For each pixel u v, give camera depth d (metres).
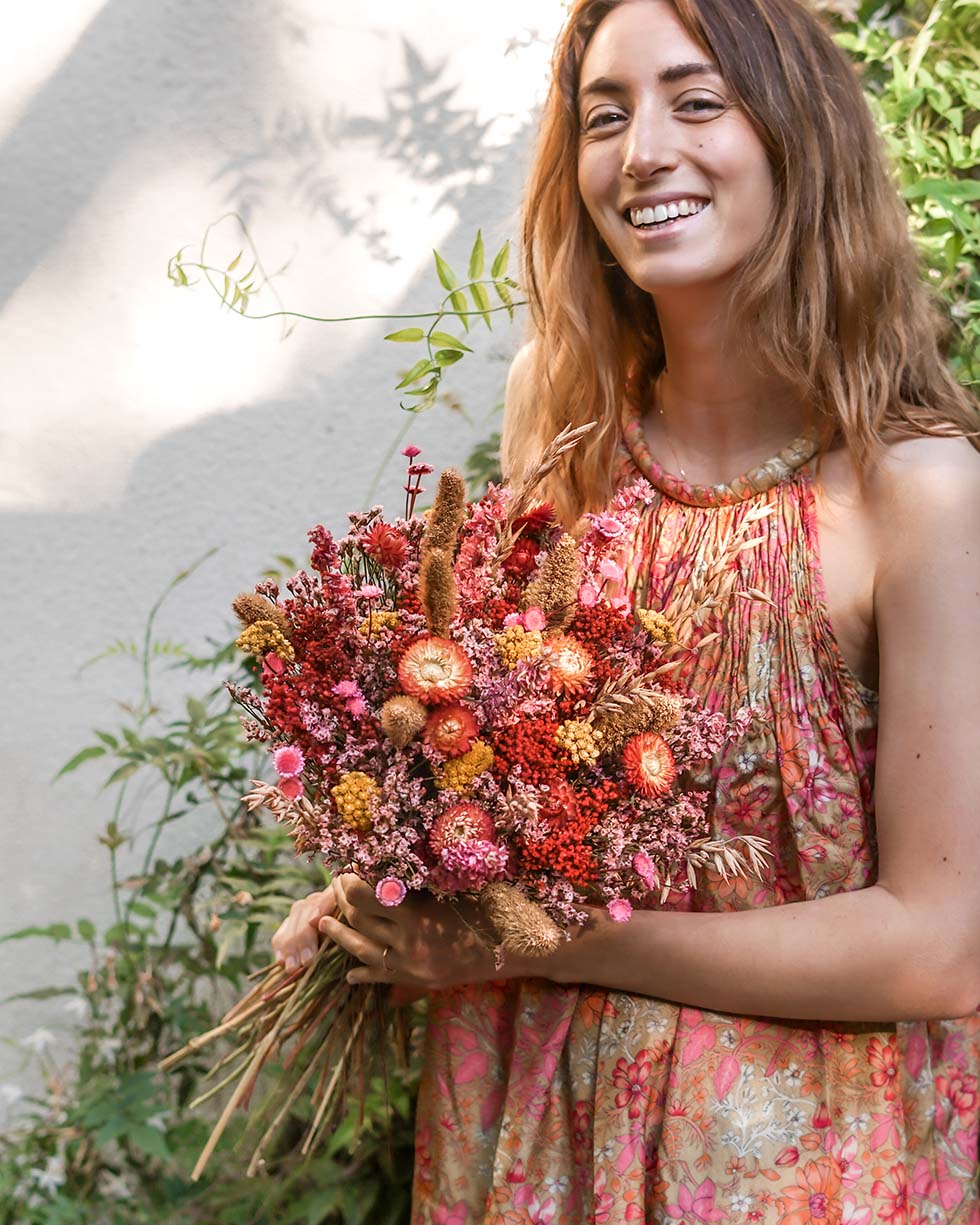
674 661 1.23
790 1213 1.19
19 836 2.06
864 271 1.26
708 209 1.22
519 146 2.04
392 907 1.26
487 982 1.34
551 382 1.45
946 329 1.55
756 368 1.27
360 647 1.14
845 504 1.23
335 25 2.02
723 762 1.23
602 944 1.23
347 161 2.04
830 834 1.21
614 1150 1.23
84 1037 2.00
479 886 1.10
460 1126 1.33
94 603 2.06
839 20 1.93
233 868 1.89
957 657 1.15
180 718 2.07
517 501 1.23
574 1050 1.28
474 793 1.11
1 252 2.02
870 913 1.17
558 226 1.42
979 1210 1.46
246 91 2.02
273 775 2.02
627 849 1.17
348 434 2.08
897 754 1.17
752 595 1.19
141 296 2.04
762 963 1.18
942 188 1.67
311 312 2.06
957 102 1.87
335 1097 1.46
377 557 1.21
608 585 1.32
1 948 2.06
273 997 1.44
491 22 2.03
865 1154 1.23
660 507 1.33
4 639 2.05
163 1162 1.89
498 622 1.17
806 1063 1.22
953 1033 1.37
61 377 2.04
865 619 1.22
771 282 1.23
